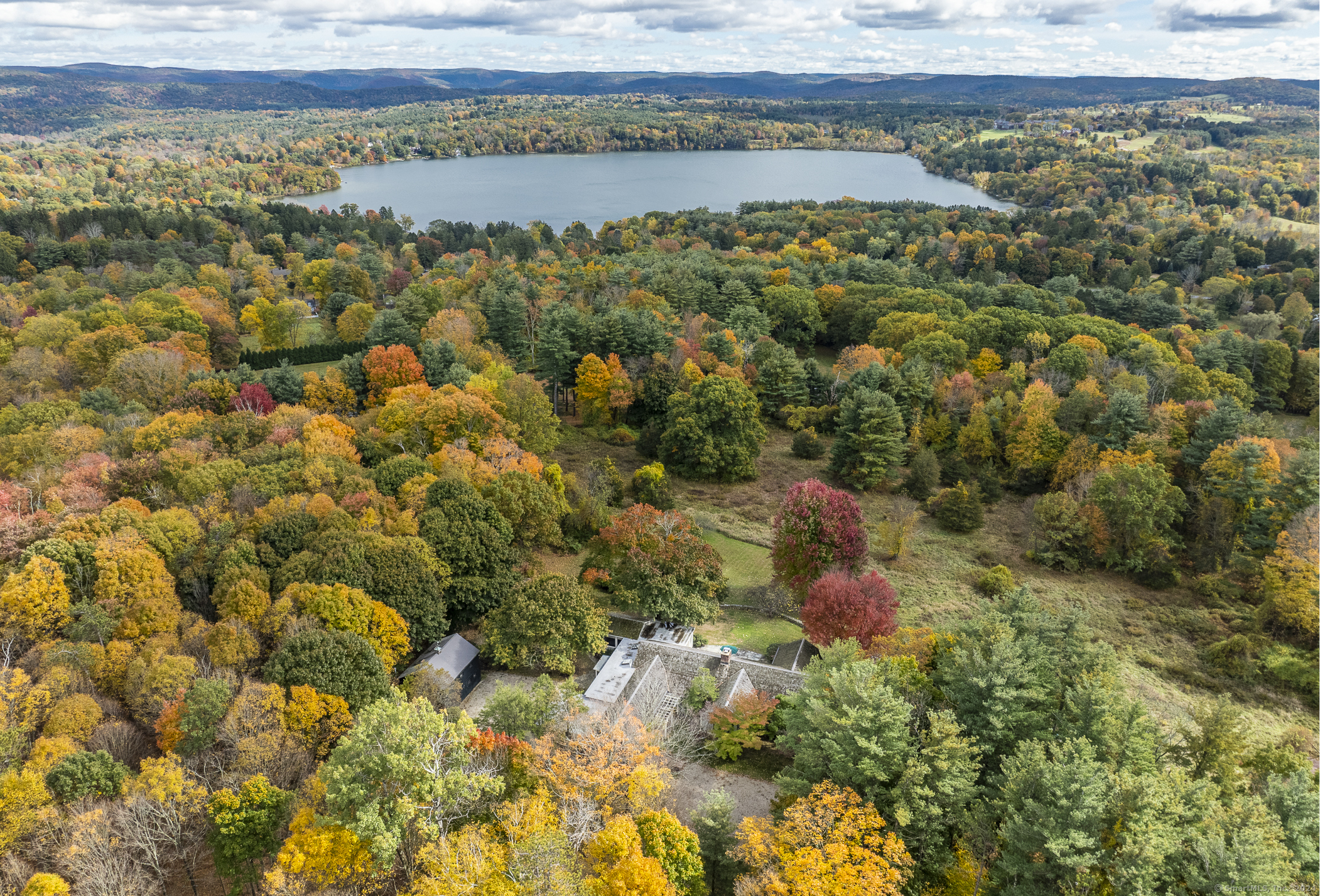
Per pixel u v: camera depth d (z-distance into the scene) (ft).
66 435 253.44
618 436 368.48
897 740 126.31
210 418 284.61
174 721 133.28
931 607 245.45
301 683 144.15
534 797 120.26
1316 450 283.59
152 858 113.91
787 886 109.29
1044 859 109.50
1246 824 112.06
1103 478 277.23
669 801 139.33
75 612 161.89
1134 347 406.82
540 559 247.70
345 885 107.04
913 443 348.79
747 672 184.55
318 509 207.82
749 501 317.42
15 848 109.60
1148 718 141.38
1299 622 222.69
